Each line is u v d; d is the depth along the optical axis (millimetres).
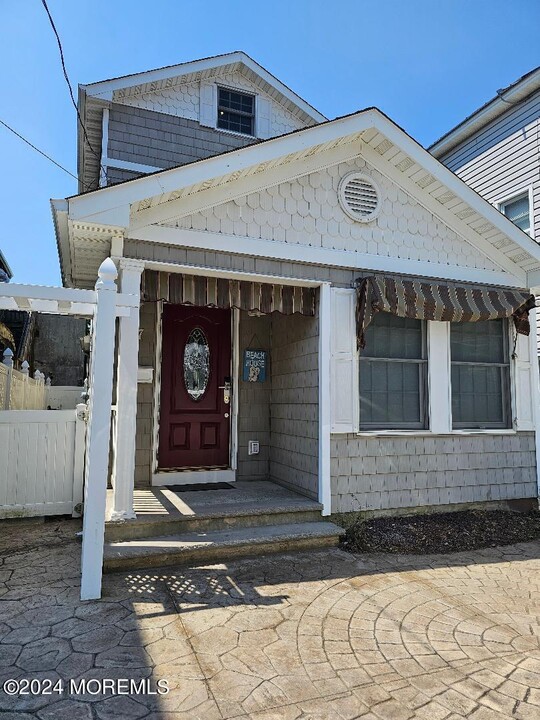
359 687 2375
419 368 5840
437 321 5816
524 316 6230
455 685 2412
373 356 5598
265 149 4770
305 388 5562
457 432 5852
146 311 5934
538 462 6293
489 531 5242
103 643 2717
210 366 6305
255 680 2408
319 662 2602
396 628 3033
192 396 6168
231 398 6344
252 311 5172
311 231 5312
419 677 2480
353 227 5547
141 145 8172
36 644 2689
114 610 3137
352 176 5570
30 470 5258
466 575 4047
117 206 4113
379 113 5340
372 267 5570
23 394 7383
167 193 4363
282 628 2982
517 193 9344
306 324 5629
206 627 2957
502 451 6121
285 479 5910
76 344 18391
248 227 5000
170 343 6109
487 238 6184
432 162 5574
